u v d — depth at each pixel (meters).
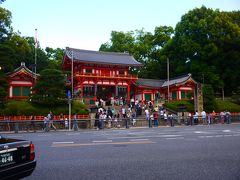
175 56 62.81
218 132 20.61
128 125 30.94
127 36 73.56
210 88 44.47
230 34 56.03
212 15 59.16
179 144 13.65
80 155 10.70
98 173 7.84
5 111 33.12
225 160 9.53
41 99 34.72
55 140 16.14
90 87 50.12
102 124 28.91
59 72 36.06
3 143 5.84
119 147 12.74
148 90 56.50
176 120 34.44
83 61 48.25
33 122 27.91
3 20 48.03
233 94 58.19
